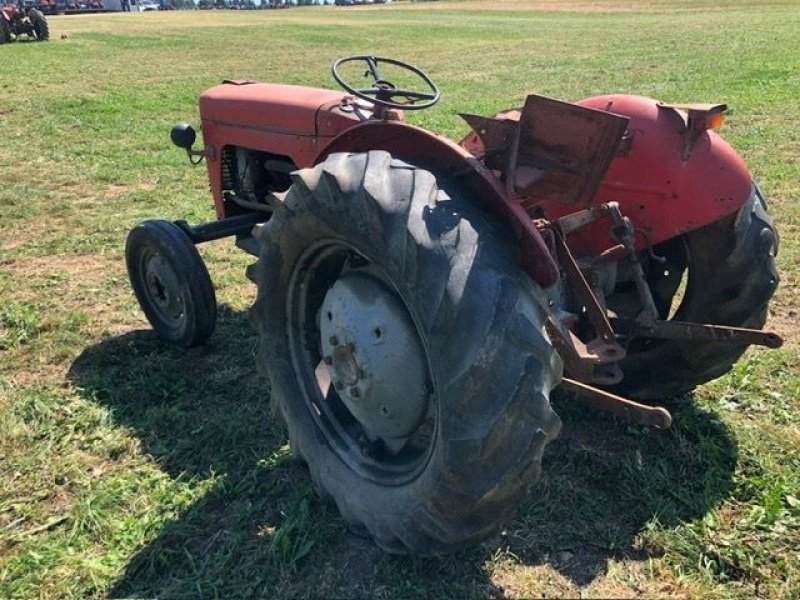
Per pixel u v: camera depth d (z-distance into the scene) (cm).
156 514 309
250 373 429
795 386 391
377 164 253
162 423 374
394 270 242
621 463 326
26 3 5388
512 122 250
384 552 284
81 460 347
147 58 2367
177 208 763
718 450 336
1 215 745
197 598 265
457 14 5475
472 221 238
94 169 936
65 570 279
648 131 322
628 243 304
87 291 552
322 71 1997
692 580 268
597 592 264
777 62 1741
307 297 316
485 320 223
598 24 3784
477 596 263
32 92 1584
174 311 454
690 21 3466
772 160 862
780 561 274
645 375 351
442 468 237
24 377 426
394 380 271
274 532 296
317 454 306
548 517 299
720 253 322
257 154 476
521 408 223
